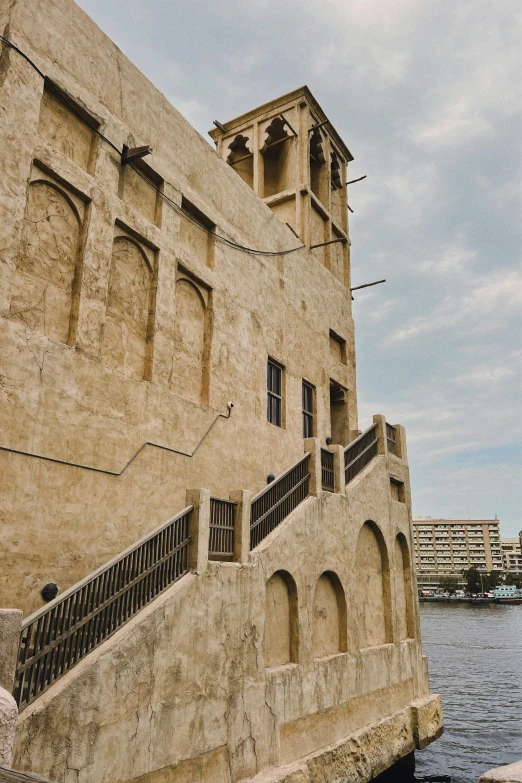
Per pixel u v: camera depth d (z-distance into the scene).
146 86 11.87
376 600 14.53
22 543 7.90
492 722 21.75
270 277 15.35
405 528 16.73
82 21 10.41
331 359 18.19
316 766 10.03
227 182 14.15
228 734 8.33
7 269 8.19
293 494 11.56
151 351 10.76
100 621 6.71
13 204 8.41
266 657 9.92
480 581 142.38
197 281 12.55
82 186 9.75
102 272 9.88
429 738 14.21
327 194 20.64
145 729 6.93
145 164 11.38
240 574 9.14
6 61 8.69
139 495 9.96
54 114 9.75
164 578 7.80
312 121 20.50
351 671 12.13
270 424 14.26
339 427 18.78
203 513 8.53
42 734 5.66
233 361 13.16
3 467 7.80
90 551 8.89
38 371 8.46
